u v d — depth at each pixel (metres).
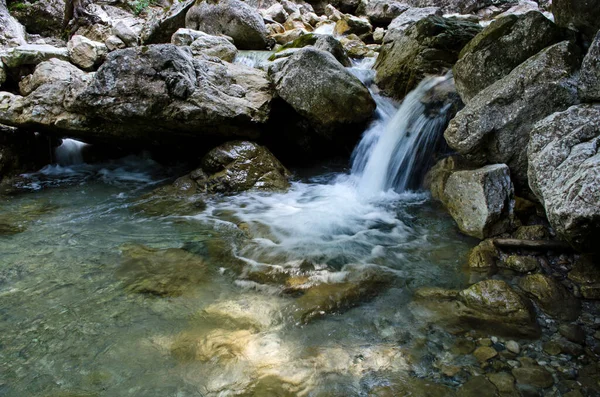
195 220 4.97
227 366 2.49
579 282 3.20
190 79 5.86
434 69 6.45
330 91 6.00
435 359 2.52
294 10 13.89
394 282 3.46
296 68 6.04
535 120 4.05
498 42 4.63
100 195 6.06
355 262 3.84
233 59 8.58
